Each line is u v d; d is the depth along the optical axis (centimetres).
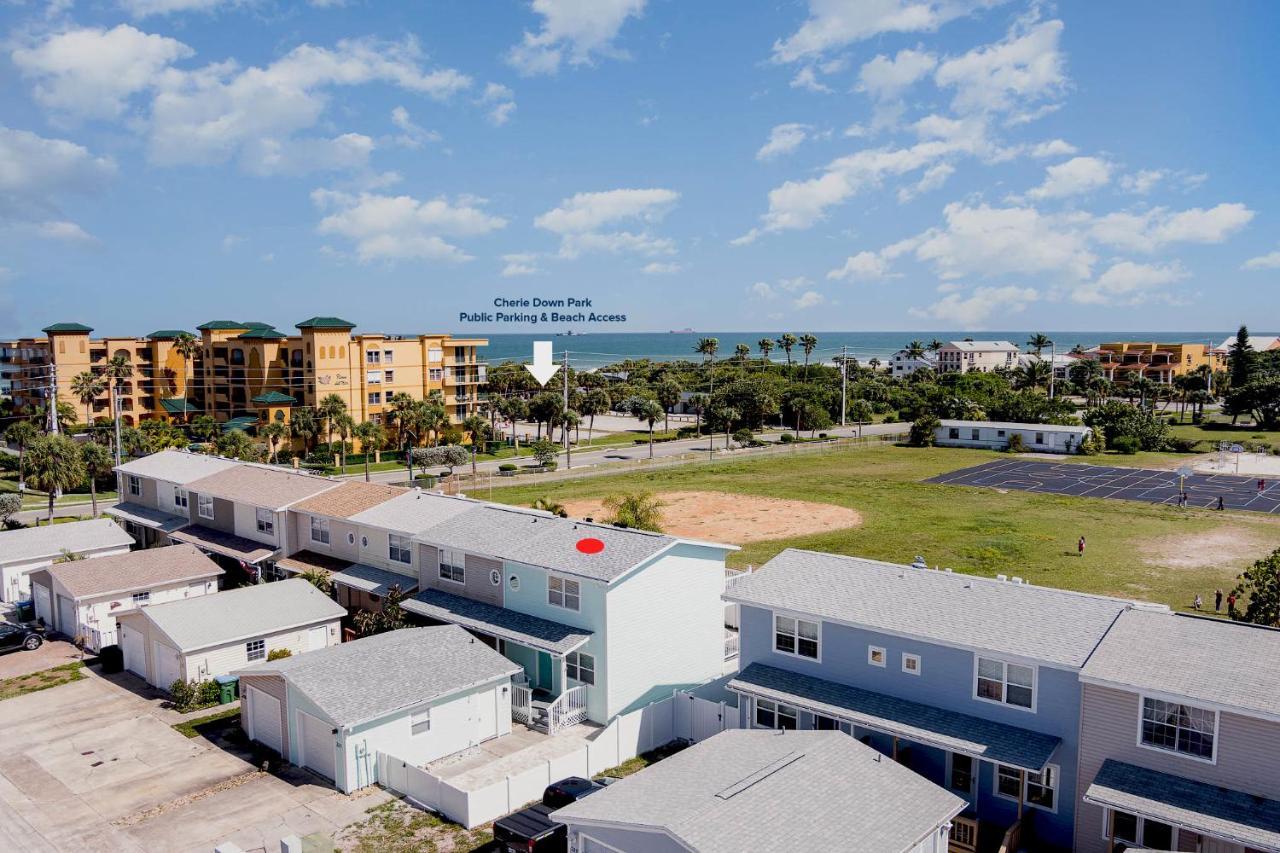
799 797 1984
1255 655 2114
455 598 3662
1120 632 2314
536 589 3350
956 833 2294
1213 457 10775
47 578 4275
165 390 12500
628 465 9938
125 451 8781
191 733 3094
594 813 1989
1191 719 2039
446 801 2519
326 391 10825
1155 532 6438
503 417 12750
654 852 1853
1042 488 8556
